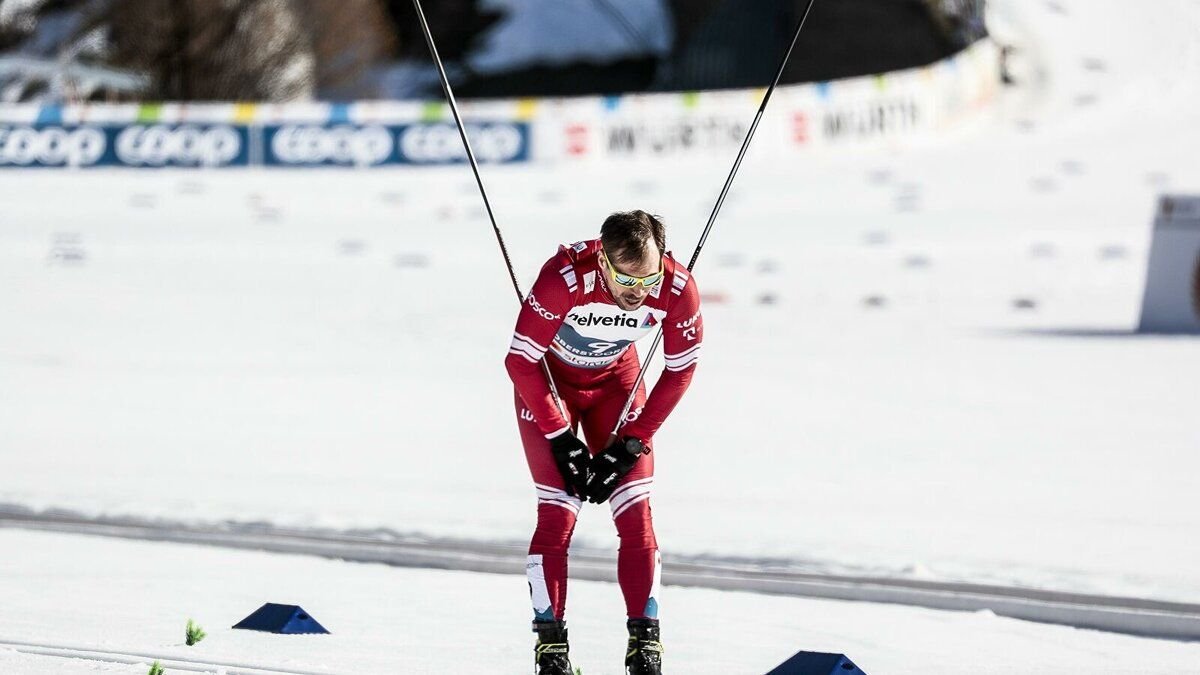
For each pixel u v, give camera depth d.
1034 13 160.50
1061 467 28.53
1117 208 78.12
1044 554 21.42
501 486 26.80
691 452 30.38
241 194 87.31
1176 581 19.73
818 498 25.69
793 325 52.09
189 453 30.09
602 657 15.70
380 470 28.31
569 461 13.98
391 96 138.88
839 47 125.94
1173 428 33.00
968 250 69.44
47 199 85.44
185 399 37.44
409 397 38.09
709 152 98.25
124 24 121.19
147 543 22.16
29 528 23.03
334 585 19.38
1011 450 30.44
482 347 47.62
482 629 16.77
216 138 95.31
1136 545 22.03
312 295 60.19
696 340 14.32
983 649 16.55
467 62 140.12
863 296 59.53
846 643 16.70
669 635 17.00
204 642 14.95
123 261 68.94
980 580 19.66
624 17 138.62
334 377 41.41
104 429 33.03
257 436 32.25
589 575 20.45
